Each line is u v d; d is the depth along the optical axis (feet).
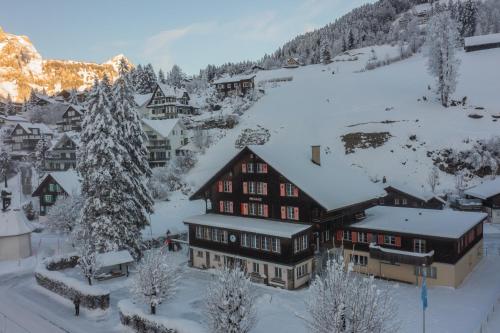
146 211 169.27
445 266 117.60
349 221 143.23
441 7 636.48
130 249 147.23
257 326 94.79
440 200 202.49
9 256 164.35
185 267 150.00
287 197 136.36
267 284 127.13
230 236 137.69
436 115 280.72
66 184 227.40
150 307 98.27
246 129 327.47
